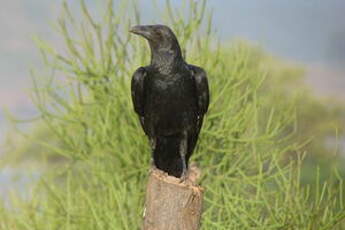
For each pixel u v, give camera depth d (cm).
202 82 1217
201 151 1479
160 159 1227
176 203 950
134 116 1471
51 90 1481
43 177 1431
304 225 1312
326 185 1334
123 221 1301
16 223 1401
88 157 1484
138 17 1488
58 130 1484
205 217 1345
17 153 1434
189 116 1218
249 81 1485
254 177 1367
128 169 1478
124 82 1488
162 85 1195
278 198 1348
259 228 1323
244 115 1420
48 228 1396
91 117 1504
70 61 1489
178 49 1204
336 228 1357
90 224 1370
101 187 1492
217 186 1417
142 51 1478
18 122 1446
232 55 1494
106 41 1491
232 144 1465
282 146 1435
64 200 1439
